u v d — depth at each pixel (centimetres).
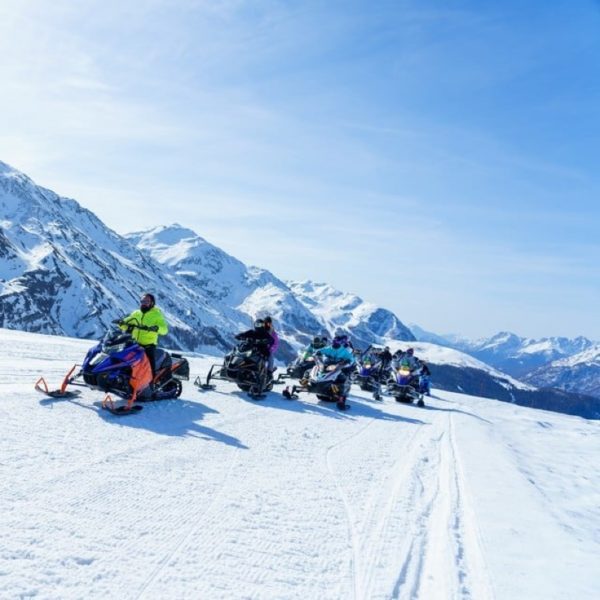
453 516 640
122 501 514
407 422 1382
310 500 613
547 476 1006
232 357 1310
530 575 494
